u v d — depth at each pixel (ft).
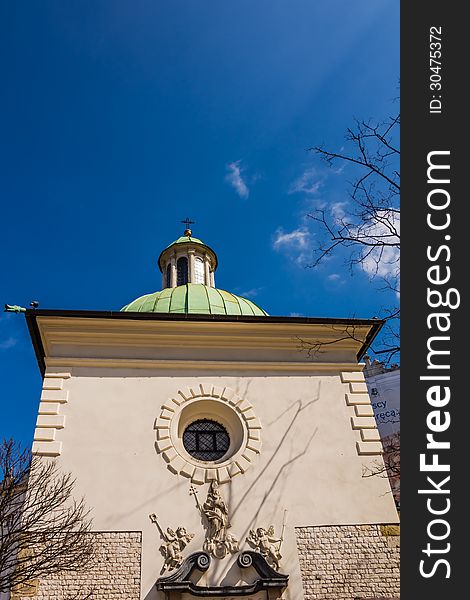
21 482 35.17
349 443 41.04
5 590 31.91
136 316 43.24
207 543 35.22
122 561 34.22
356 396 43.34
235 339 44.68
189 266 71.31
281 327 44.93
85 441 38.52
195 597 33.09
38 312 42.29
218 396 41.70
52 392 40.24
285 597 34.06
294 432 40.96
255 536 36.01
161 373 42.34
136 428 39.47
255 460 39.27
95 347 43.19
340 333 45.93
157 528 35.58
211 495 37.01
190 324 43.91
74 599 31.96
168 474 37.78
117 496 36.50
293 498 37.93
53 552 32.40
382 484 39.32
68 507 35.58
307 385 43.47
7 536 31.55
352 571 35.58
